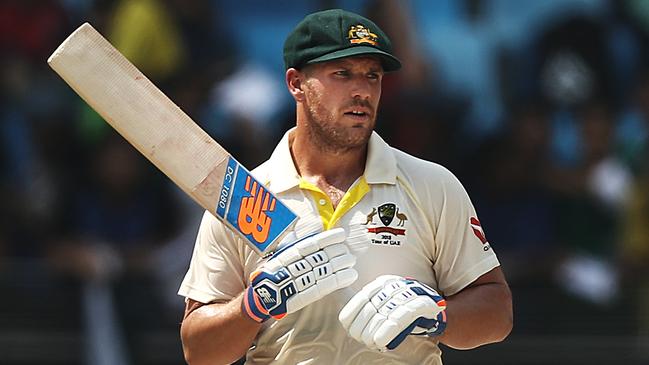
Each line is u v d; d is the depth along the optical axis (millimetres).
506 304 12117
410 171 12094
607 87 28938
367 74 11695
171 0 27531
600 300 25594
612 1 29781
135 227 25484
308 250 10961
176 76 27141
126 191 25594
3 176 26250
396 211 11875
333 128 11695
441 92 28016
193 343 11945
